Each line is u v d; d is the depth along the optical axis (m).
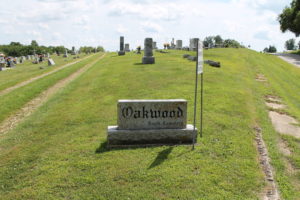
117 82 18.70
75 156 7.75
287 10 71.88
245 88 16.95
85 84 19.75
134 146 8.25
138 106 8.34
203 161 7.27
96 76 22.72
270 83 21.17
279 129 10.49
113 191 6.06
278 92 18.02
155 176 6.58
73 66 33.16
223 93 14.42
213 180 6.40
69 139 9.23
